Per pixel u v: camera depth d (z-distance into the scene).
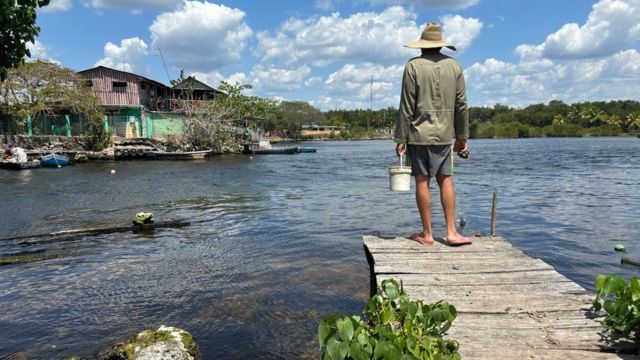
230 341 5.55
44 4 5.95
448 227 6.02
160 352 4.85
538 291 4.46
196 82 60.28
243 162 38.91
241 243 10.43
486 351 3.38
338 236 11.04
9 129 40.78
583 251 9.66
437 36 5.57
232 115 55.41
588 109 162.88
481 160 39.47
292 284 7.53
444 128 5.59
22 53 5.81
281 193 19.22
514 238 10.79
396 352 2.77
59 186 22.05
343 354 2.87
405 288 4.54
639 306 3.33
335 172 29.36
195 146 47.16
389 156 48.44
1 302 6.94
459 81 5.60
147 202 16.92
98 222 13.19
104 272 8.36
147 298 7.02
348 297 6.90
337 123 155.62
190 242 10.58
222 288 7.39
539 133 150.38
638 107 163.88
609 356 3.29
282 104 127.38
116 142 44.53
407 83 5.54
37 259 9.27
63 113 43.88
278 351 5.29
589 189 19.39
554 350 3.38
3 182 24.02
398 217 13.35
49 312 6.54
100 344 5.56
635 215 13.47
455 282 4.70
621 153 49.03
